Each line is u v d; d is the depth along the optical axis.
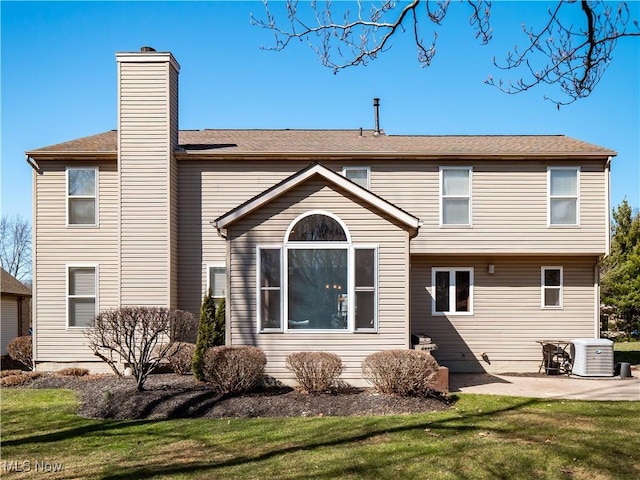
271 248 13.02
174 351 13.84
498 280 17.50
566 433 8.99
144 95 16.58
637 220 31.72
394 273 12.96
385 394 11.51
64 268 17.00
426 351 12.49
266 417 10.52
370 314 12.92
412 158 17.11
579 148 17.27
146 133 16.53
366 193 12.88
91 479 7.03
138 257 16.31
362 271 13.00
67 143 17.88
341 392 12.11
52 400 12.40
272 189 12.84
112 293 16.92
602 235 16.97
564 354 16.55
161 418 10.59
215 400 11.41
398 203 17.14
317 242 13.02
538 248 17.02
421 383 11.51
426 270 17.50
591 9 6.36
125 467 7.51
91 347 15.10
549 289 17.55
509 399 11.94
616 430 9.20
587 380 15.38
